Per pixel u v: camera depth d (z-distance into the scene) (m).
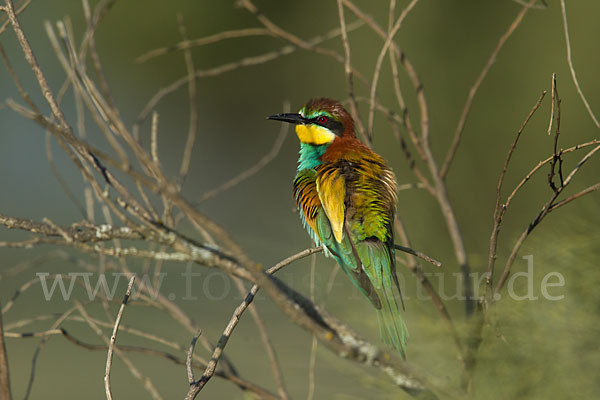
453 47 24.20
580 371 4.44
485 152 20.48
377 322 5.99
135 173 4.18
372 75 25.42
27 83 28.89
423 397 4.80
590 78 20.88
